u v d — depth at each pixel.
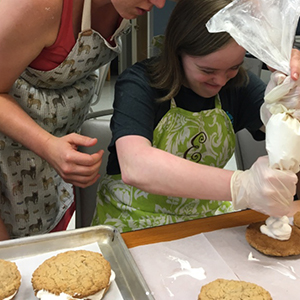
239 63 0.87
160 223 1.06
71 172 0.87
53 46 0.94
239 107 1.14
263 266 0.72
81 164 0.87
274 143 0.67
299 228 0.84
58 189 1.29
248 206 0.75
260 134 1.17
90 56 1.00
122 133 0.88
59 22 0.90
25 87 1.04
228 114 1.07
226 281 0.66
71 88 1.11
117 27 1.04
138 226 1.06
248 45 0.67
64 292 0.64
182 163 0.80
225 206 1.18
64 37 0.93
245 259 0.74
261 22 0.68
